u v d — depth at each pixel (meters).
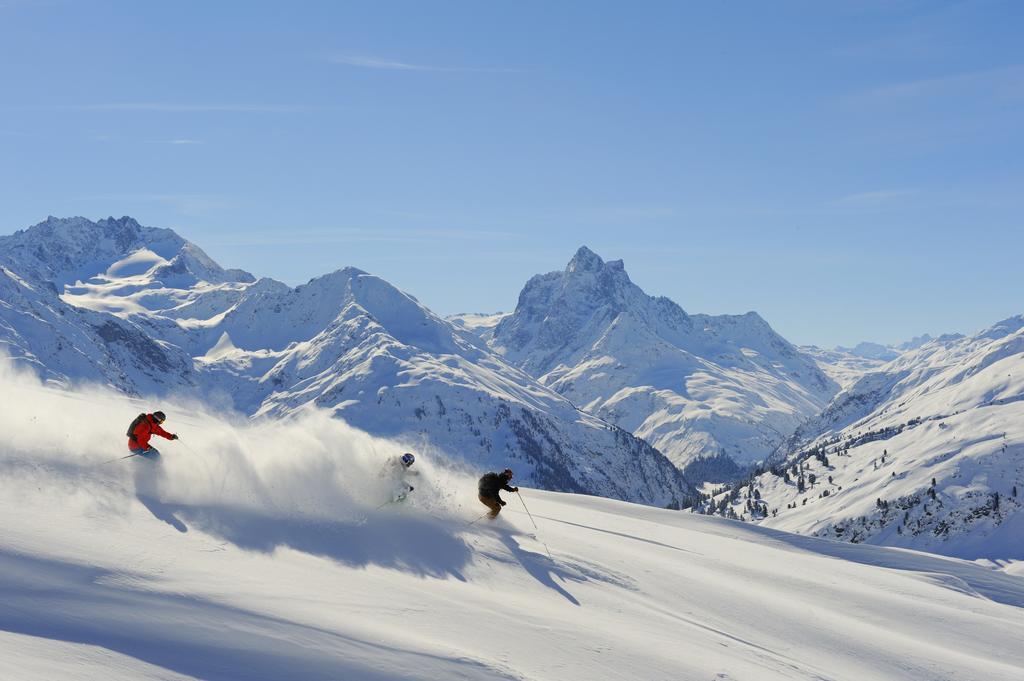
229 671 6.93
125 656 6.58
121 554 9.38
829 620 18.47
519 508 27.39
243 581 9.73
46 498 11.00
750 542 33.78
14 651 5.98
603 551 19.22
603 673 9.91
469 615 10.97
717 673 11.27
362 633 8.86
